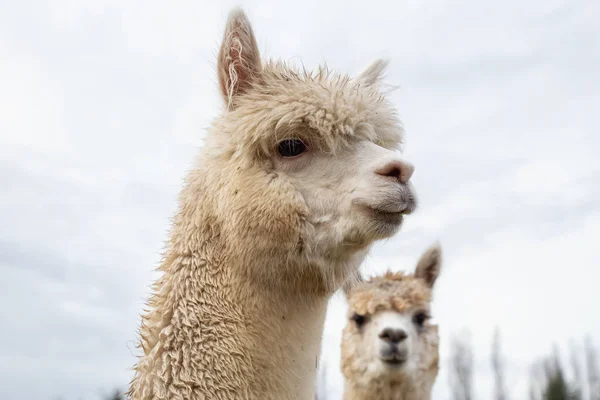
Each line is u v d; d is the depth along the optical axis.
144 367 1.08
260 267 1.10
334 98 1.15
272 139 1.13
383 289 2.17
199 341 1.08
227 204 1.12
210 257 1.13
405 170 1.12
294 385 1.11
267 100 1.15
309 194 1.13
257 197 1.11
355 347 2.12
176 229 1.18
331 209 1.12
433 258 2.30
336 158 1.14
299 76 1.19
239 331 1.09
